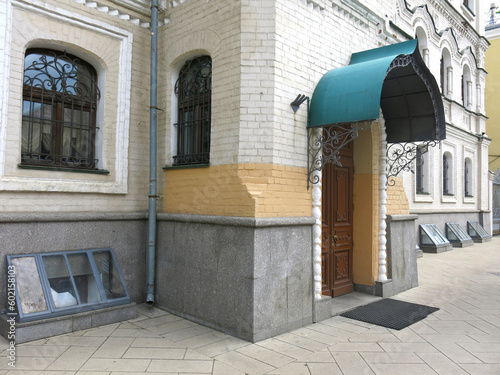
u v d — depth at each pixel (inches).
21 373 144.8
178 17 234.4
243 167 193.5
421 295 276.8
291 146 203.2
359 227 279.6
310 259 209.9
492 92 854.5
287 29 205.5
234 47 200.8
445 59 583.5
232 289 189.3
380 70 193.8
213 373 148.4
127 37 236.4
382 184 276.7
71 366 151.7
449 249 531.2
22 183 191.3
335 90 205.0
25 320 174.6
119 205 231.5
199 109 229.0
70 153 220.1
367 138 276.7
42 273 190.1
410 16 360.8
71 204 211.0
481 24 701.3
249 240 183.6
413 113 262.1
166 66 240.1
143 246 240.7
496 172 842.8
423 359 165.0
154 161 234.2
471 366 158.7
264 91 196.1
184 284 215.8
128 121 235.9
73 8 213.2
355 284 279.6
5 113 187.6
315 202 213.2
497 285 312.8
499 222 837.2
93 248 217.8
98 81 232.4
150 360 158.7
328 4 233.5
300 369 153.6
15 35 193.5
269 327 186.2
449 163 610.9
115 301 207.9
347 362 160.7
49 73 214.2
